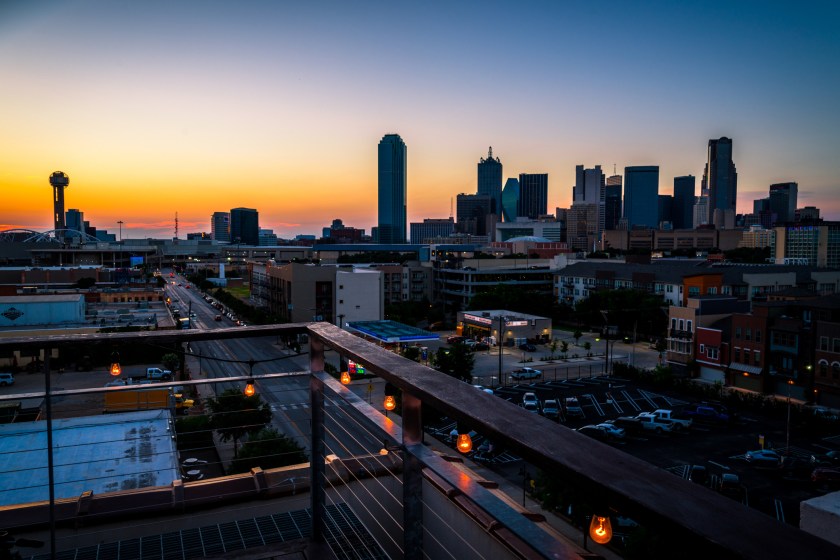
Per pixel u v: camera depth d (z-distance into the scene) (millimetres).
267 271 75125
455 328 70188
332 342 3090
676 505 1108
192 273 164750
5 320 46688
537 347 57031
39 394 3525
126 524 4988
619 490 1177
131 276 89875
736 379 42250
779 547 955
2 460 11555
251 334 3541
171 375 39688
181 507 5203
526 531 1590
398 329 52406
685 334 46000
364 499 4656
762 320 40406
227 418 22297
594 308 68000
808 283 75062
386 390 4266
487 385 41688
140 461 11641
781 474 25875
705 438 31109
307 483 5629
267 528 4750
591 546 14953
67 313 49000
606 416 34562
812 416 33406
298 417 29406
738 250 159375
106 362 43562
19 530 4852
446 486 3268
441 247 169625
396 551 4082
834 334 36062
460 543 3223
